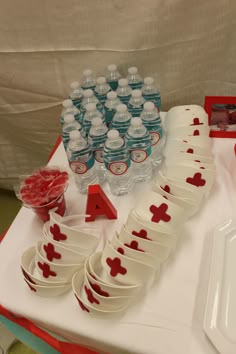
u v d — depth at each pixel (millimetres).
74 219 822
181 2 905
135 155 829
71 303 668
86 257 691
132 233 664
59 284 661
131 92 954
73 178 907
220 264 660
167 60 1029
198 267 686
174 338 592
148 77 980
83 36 1010
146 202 712
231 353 544
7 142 1500
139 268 622
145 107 855
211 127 966
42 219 821
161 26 952
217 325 583
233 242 701
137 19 944
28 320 729
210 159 815
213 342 560
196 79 1070
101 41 1010
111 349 624
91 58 1058
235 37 971
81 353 730
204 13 928
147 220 676
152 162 917
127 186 857
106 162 813
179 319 613
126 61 1042
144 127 821
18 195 794
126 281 629
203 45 990
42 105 1255
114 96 916
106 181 912
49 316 656
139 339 600
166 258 685
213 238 709
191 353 569
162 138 934
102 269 670
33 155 1530
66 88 1159
